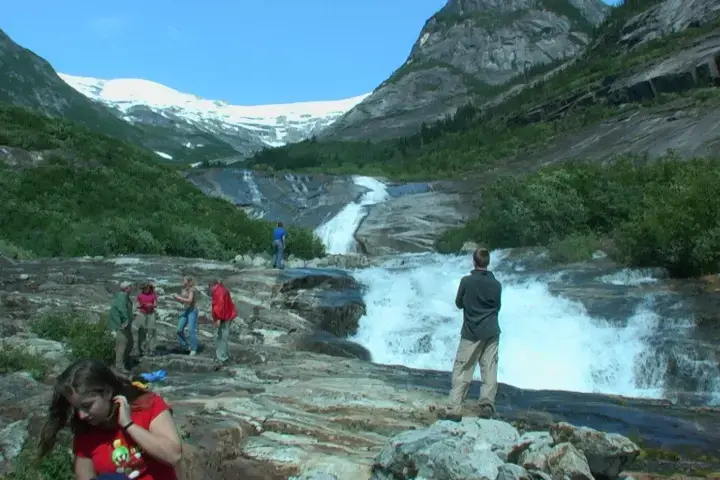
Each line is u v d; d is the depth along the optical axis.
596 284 20.05
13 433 7.86
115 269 23.06
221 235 33.19
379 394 10.87
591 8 162.25
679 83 47.16
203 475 6.95
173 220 33.44
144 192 35.97
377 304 21.33
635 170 28.66
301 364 14.34
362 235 36.16
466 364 8.41
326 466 7.05
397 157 78.94
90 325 13.56
